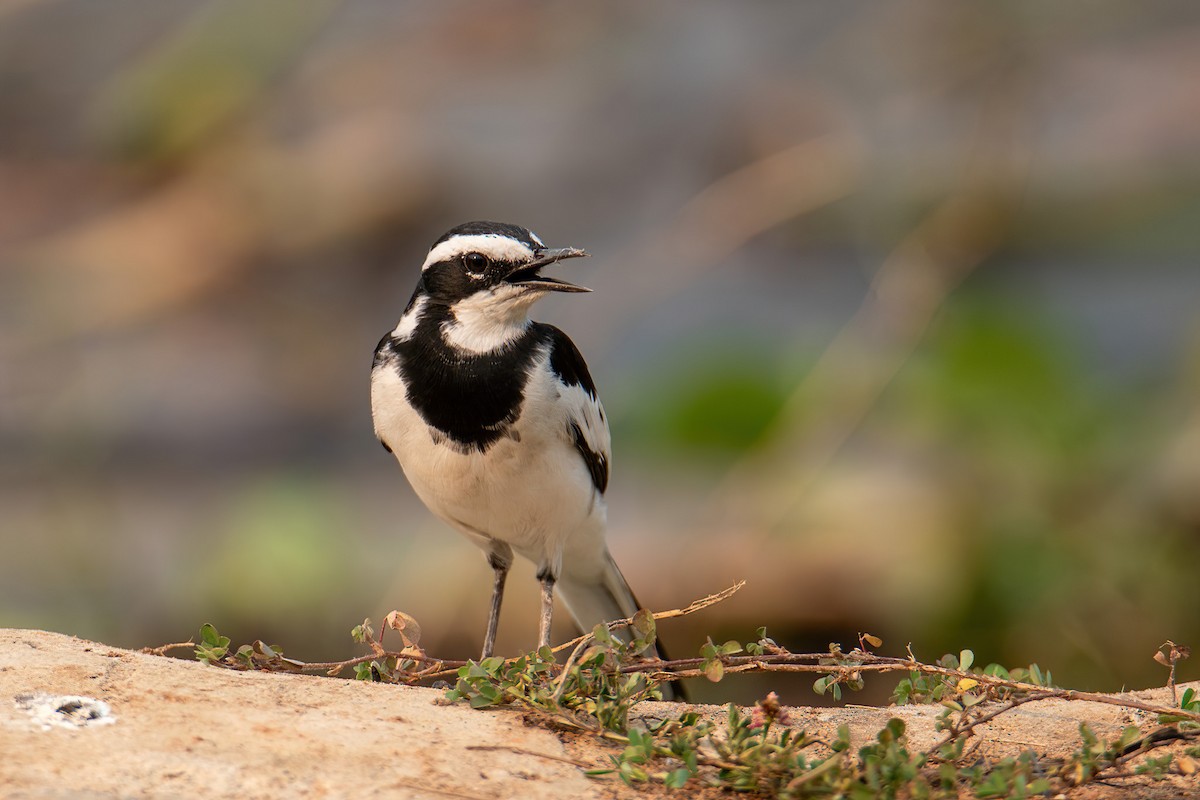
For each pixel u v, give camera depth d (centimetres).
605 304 1758
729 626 1291
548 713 600
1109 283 1711
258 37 2147
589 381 838
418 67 2219
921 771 567
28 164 2144
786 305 1741
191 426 1653
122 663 624
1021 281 1727
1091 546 1238
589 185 1989
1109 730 648
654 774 561
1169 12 2078
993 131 1738
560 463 790
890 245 1770
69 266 1945
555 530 816
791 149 1842
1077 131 1906
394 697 618
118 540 1458
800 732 591
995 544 1245
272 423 1694
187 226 1997
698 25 2202
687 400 1362
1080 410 1287
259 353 1819
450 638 1300
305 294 1927
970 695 669
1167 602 1212
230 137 2106
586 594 917
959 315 1379
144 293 1894
